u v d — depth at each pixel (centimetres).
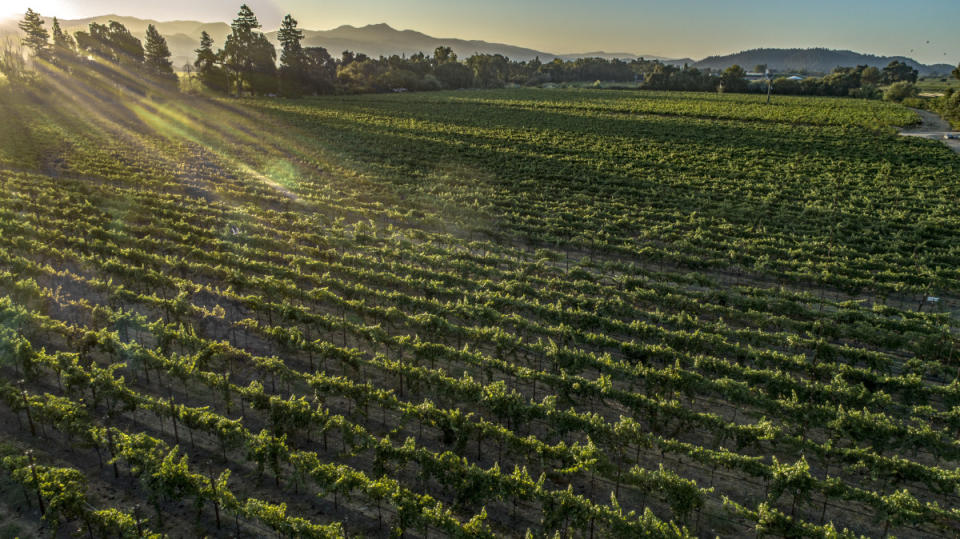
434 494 1972
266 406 2177
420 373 2394
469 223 5069
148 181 6022
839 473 2139
